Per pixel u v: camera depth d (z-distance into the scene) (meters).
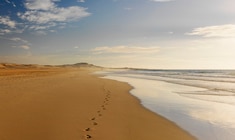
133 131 9.54
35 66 175.50
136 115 12.47
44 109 12.79
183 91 24.62
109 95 19.58
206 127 10.73
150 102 17.33
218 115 13.22
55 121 10.44
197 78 51.00
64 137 8.43
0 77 38.47
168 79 47.59
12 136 8.41
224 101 18.08
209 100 18.53
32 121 10.34
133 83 35.62
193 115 13.12
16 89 21.12
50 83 29.41
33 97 16.78
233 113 13.73
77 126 9.78
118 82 36.28
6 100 15.09
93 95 19.09
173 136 9.25
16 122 10.12
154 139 8.75
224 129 10.48
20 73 56.28
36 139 8.17
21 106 13.39
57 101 15.48
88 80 39.41
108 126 10.01
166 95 21.38
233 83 35.47
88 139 8.32
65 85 27.42
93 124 10.20
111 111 13.05
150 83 35.88
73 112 12.31
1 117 10.84
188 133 9.77
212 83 35.72
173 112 13.85
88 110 12.94
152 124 10.81
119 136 8.81
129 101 16.91
